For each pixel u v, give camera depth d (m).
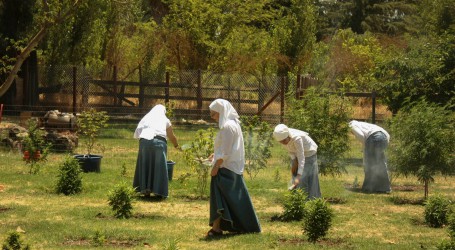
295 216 14.34
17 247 10.12
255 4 43.34
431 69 23.41
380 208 16.31
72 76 34.16
